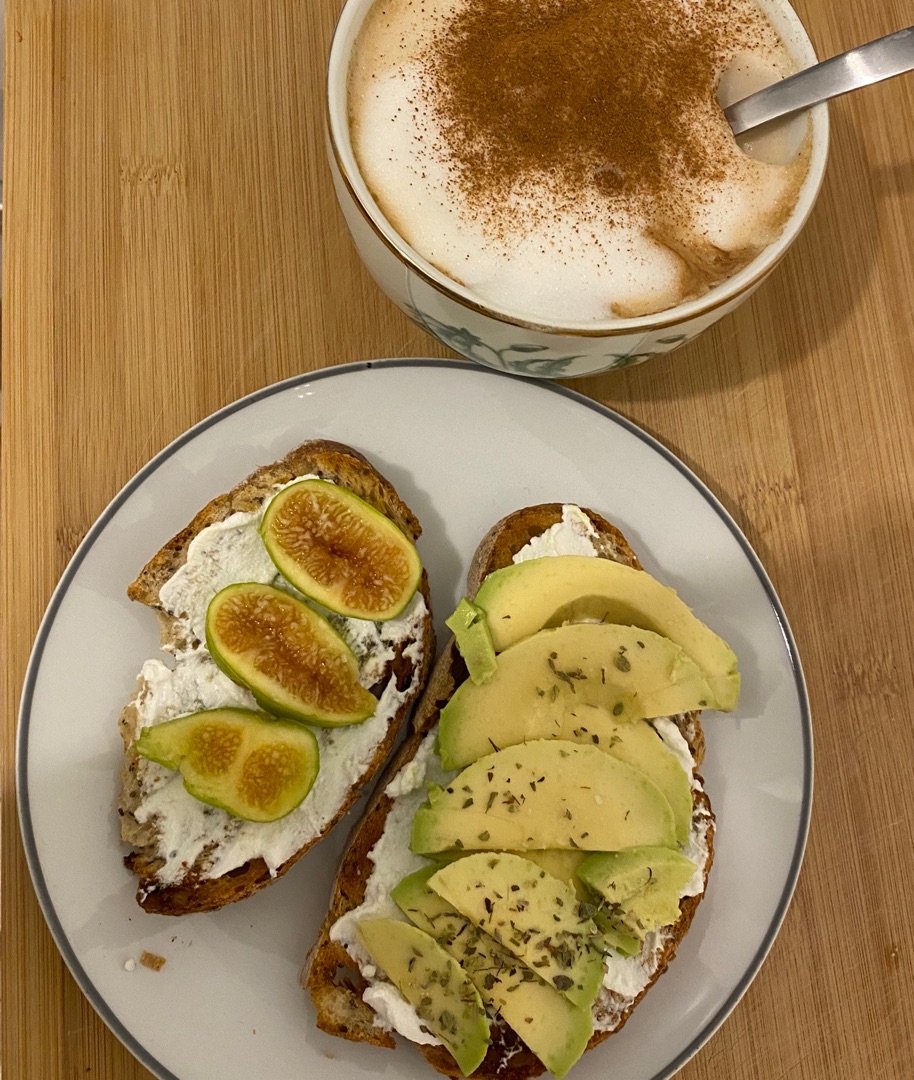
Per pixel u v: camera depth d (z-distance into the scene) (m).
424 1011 0.24
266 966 0.26
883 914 0.29
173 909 0.25
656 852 0.24
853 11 0.32
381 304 0.30
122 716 0.26
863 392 0.31
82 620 0.26
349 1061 0.25
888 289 0.31
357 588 0.26
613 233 0.23
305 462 0.27
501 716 0.25
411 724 0.28
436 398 0.29
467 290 0.22
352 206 0.22
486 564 0.27
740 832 0.28
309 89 0.30
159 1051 0.25
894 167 0.32
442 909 0.24
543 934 0.24
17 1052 0.25
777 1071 0.27
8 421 0.28
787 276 0.31
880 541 0.30
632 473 0.29
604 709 0.25
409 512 0.28
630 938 0.24
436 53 0.23
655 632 0.26
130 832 0.25
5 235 0.29
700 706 0.26
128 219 0.29
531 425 0.29
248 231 0.30
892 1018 0.28
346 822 0.27
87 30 0.30
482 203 0.23
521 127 0.23
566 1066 0.24
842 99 0.32
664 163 0.23
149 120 0.30
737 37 0.24
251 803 0.24
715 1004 0.27
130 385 0.29
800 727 0.28
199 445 0.27
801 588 0.30
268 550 0.26
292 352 0.29
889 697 0.30
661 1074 0.26
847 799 0.29
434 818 0.24
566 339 0.22
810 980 0.28
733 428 0.31
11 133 0.29
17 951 0.25
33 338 0.28
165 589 0.26
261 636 0.25
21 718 0.26
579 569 0.26
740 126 0.24
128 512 0.27
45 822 0.25
